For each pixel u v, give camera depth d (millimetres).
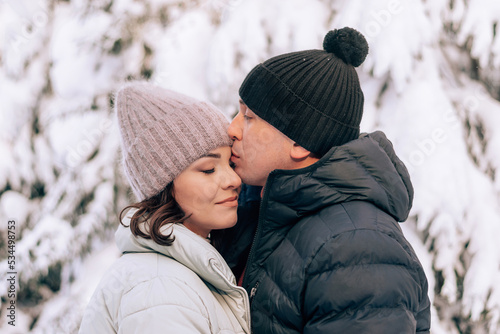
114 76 3051
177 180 1008
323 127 1043
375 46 2422
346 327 858
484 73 2828
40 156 3541
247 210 1228
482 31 2635
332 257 898
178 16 3043
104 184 3000
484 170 2680
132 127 1022
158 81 2688
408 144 2395
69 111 3096
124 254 1025
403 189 1044
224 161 1060
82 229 2959
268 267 1021
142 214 985
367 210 968
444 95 2494
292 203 1017
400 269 914
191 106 1035
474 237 2523
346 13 2455
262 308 998
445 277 2547
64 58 3051
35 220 3467
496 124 2705
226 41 2572
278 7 2635
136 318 850
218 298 998
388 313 869
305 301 916
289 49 2533
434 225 2445
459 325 2643
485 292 2490
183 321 843
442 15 2723
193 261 938
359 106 1090
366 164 1013
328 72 1042
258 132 1070
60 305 2924
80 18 3105
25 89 3551
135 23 3039
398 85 2416
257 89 1060
